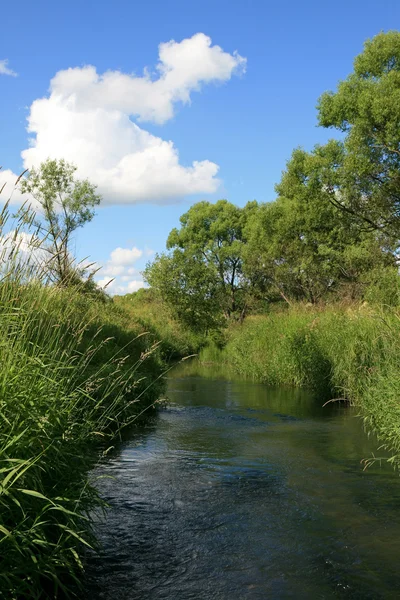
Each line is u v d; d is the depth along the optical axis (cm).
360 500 479
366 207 2741
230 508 457
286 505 465
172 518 430
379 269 2594
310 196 2809
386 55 2577
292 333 1432
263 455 650
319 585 320
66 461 366
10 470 284
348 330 1204
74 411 455
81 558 345
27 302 423
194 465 599
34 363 379
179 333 2825
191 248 5853
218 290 3172
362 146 2456
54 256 457
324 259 3409
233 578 328
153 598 301
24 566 261
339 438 751
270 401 1122
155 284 2984
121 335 1346
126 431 791
